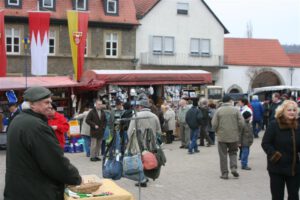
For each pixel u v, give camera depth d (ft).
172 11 127.95
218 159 50.06
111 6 120.98
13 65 108.78
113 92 76.95
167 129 67.15
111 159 26.68
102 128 49.42
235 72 141.18
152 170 27.53
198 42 131.95
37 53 71.82
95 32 118.42
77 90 74.74
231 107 37.55
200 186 34.94
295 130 22.02
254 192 32.81
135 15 123.54
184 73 82.07
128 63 122.52
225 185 35.32
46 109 14.97
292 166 21.79
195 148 56.18
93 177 22.30
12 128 14.56
